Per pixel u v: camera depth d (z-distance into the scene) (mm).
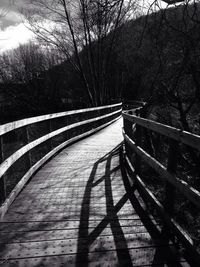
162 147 11773
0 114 28625
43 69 34188
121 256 2686
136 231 3158
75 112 9188
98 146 8797
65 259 2645
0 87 28812
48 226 3291
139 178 4555
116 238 3010
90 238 3014
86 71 28156
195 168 8953
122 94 44531
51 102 33906
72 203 3988
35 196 4273
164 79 9531
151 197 3650
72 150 8109
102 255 2705
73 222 3395
